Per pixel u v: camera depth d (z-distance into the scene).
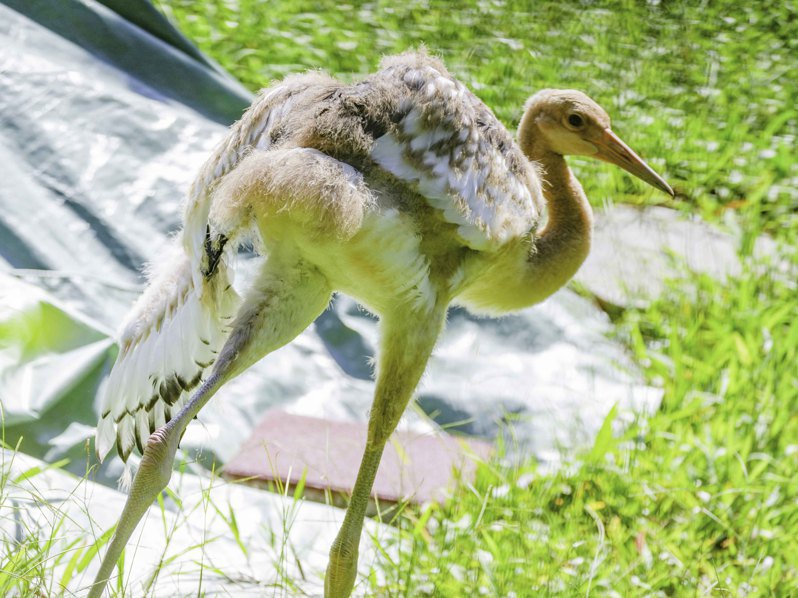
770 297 6.85
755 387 5.86
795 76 9.96
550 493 5.05
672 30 10.62
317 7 10.20
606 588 4.37
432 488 5.07
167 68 6.55
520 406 5.75
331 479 5.04
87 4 6.49
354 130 3.74
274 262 3.87
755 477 5.18
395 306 3.99
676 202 7.93
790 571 4.70
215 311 4.24
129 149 6.07
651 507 5.00
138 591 4.06
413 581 4.32
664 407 5.79
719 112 9.20
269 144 3.85
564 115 5.14
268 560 4.42
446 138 3.90
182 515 4.61
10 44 6.26
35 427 4.84
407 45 9.52
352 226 3.62
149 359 4.37
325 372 5.80
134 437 4.50
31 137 5.94
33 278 5.46
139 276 5.68
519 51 9.67
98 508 4.45
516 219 4.23
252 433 5.32
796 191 8.07
